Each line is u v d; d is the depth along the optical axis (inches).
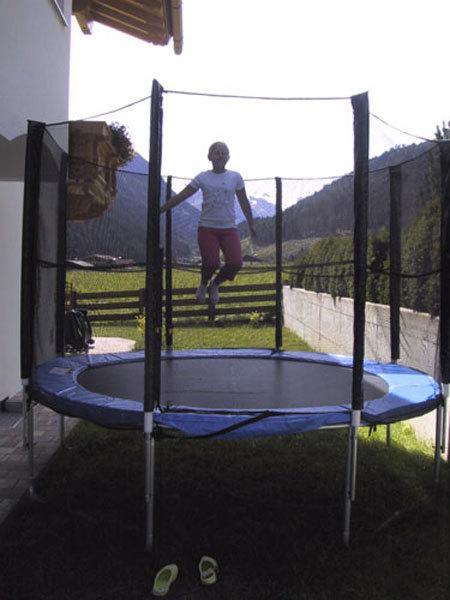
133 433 161.6
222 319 262.1
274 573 90.2
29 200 117.9
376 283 203.0
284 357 182.5
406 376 138.8
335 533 103.0
